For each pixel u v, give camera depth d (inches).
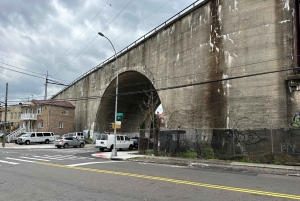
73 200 253.8
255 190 306.2
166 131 831.1
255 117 760.3
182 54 1061.1
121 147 1173.7
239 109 800.9
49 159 691.4
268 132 618.2
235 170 538.3
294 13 731.4
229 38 869.8
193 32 1015.6
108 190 298.7
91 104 1998.0
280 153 589.6
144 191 294.7
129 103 2009.1
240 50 834.8
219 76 881.5
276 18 775.7
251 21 823.7
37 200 253.6
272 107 735.1
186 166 602.2
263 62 777.6
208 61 929.5
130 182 350.9
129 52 1512.1
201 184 340.8
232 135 674.2
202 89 936.3
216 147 697.6
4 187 314.0
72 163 592.7
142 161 711.7
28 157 743.7
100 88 1878.7
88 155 887.7
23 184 332.8
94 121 1920.5
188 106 983.0
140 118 2236.7
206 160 665.6
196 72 973.8
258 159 614.9
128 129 2187.5
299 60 705.0
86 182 348.2
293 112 697.6
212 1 947.3
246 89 799.7
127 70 1507.1
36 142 1679.4
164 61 1174.3
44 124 2026.3
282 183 368.2
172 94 1089.4
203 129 758.5
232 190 303.6
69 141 1360.7
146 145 934.4
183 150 778.2
